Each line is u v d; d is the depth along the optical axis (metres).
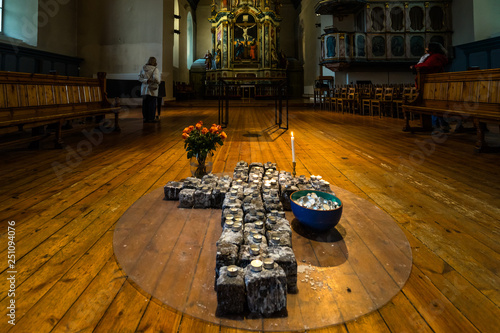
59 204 2.33
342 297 1.28
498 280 1.41
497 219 2.06
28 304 1.24
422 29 12.59
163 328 1.13
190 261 1.52
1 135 5.52
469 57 11.48
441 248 1.69
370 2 12.57
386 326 1.14
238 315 1.19
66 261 1.55
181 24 18.25
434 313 1.20
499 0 10.71
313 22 16.05
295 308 1.22
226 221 1.65
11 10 11.25
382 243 1.70
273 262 1.25
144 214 2.09
